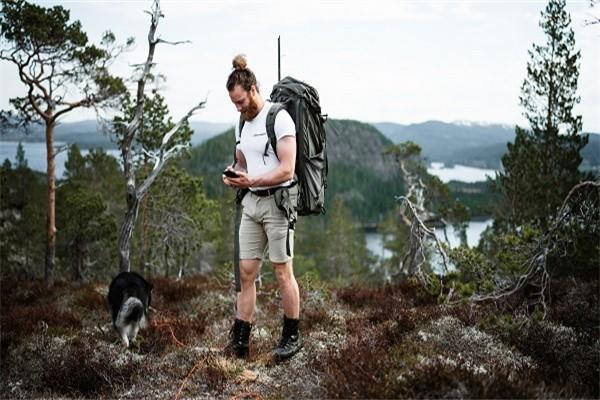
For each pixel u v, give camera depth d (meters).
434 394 4.04
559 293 7.70
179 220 18.42
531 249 6.68
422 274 9.02
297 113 4.98
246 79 4.90
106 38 14.64
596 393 4.46
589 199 6.11
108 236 20.98
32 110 14.66
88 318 9.12
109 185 27.95
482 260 7.56
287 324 5.48
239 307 5.59
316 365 5.10
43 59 13.97
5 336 7.43
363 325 7.14
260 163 5.02
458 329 5.93
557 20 14.80
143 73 9.49
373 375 4.46
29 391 5.75
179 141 15.72
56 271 20.94
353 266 47.91
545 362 5.08
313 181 5.08
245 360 5.59
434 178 23.42
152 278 12.76
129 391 5.32
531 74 15.15
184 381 5.30
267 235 5.19
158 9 9.39
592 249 8.23
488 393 3.98
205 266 26.39
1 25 12.98
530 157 14.59
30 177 23.91
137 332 7.34
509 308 6.85
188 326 7.54
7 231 20.67
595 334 5.78
